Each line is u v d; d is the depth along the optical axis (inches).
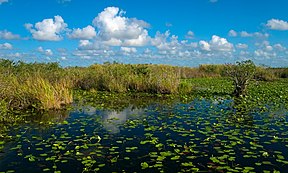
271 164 278.5
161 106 611.5
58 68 976.3
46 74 819.4
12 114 497.4
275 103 637.9
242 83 775.7
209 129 403.2
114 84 861.8
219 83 1163.3
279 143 343.9
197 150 319.3
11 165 278.4
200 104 635.5
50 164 280.8
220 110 558.3
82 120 470.3
